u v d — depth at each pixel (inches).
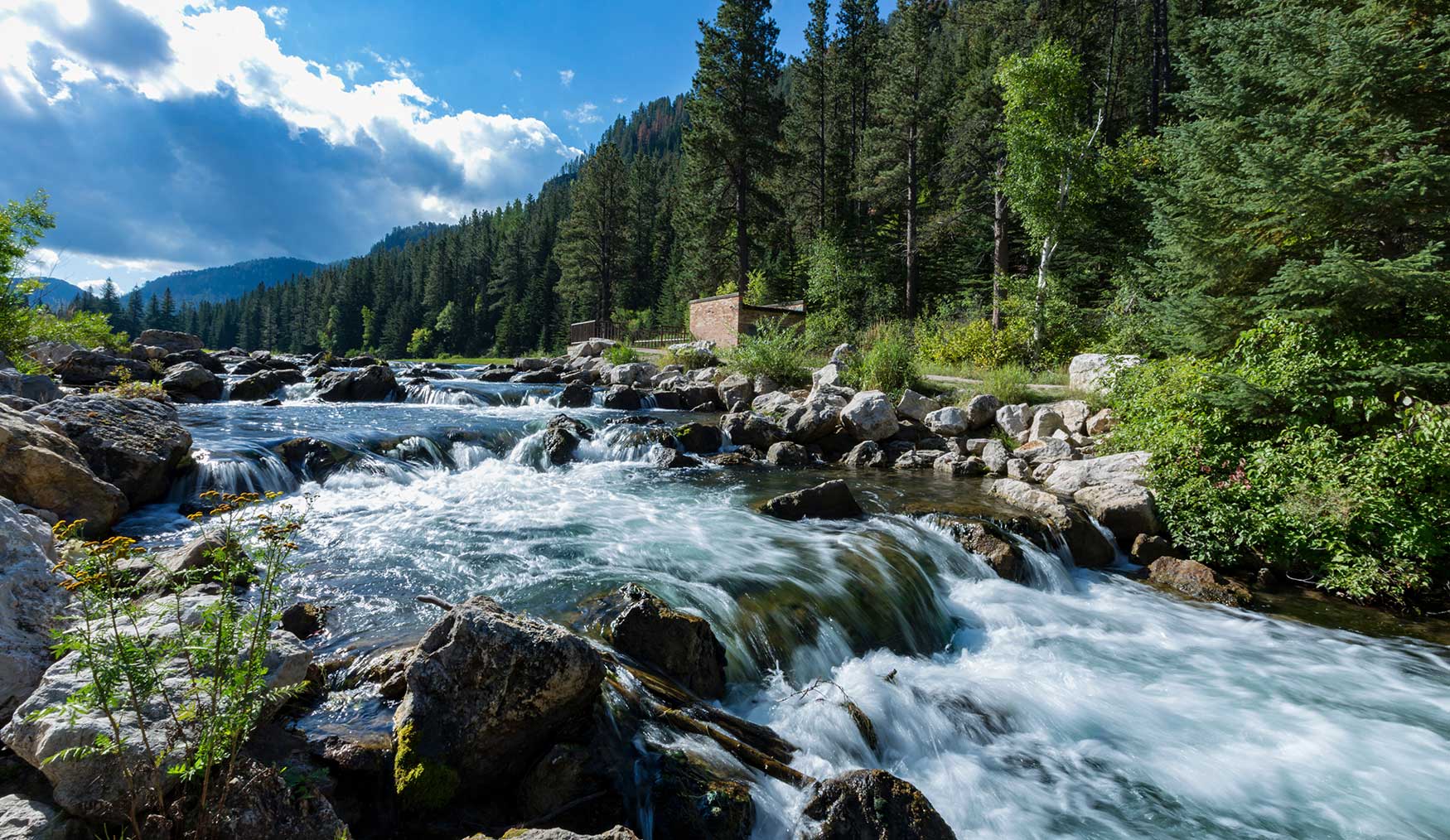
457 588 237.6
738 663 210.4
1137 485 405.1
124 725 109.9
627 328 1567.4
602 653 185.5
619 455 525.7
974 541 332.5
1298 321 394.0
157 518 297.4
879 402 593.0
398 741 137.4
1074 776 190.5
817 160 1849.2
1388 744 210.5
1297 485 346.3
